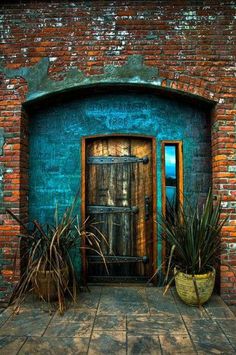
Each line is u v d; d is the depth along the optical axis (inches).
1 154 142.1
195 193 152.9
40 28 145.8
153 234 152.6
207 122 153.6
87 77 143.3
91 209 155.9
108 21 145.5
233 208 138.9
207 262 131.0
